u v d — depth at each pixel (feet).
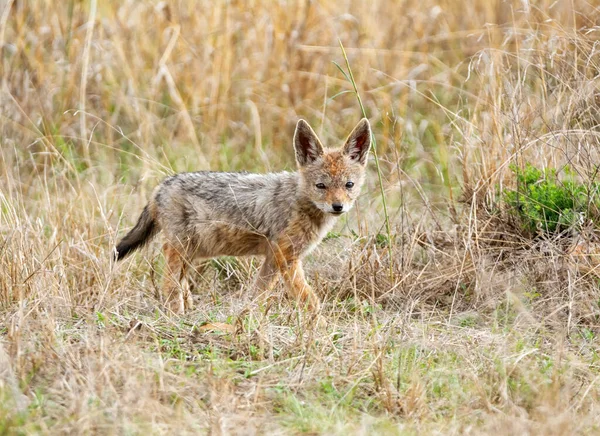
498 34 53.62
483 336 30.58
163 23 56.34
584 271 34.35
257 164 51.70
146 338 29.40
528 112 42.06
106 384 24.44
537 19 53.47
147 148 50.14
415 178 48.32
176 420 23.20
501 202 39.01
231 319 31.27
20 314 27.53
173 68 55.21
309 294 35.06
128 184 47.80
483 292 34.45
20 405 22.99
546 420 23.52
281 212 37.27
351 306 34.81
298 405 24.62
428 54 56.34
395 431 23.44
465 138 42.14
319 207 36.91
